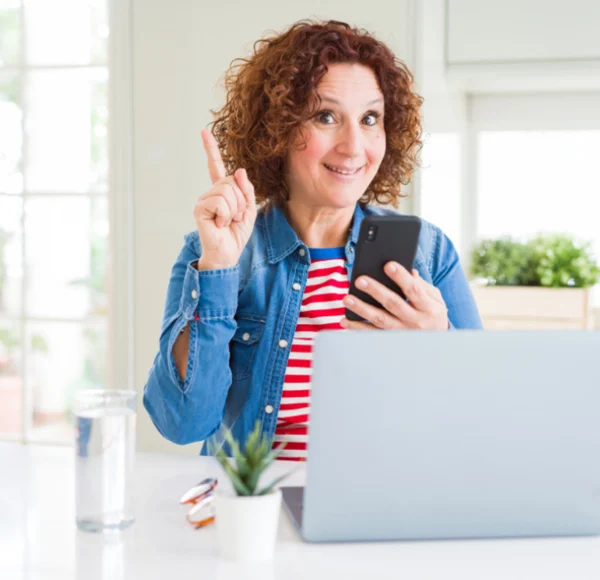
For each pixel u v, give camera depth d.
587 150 3.45
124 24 2.78
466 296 1.69
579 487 0.97
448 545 0.97
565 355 0.94
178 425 1.43
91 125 2.90
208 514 1.02
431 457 0.94
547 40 2.79
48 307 2.99
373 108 1.51
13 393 3.02
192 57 2.74
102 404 1.01
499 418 0.94
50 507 1.09
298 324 1.53
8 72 2.96
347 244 1.57
